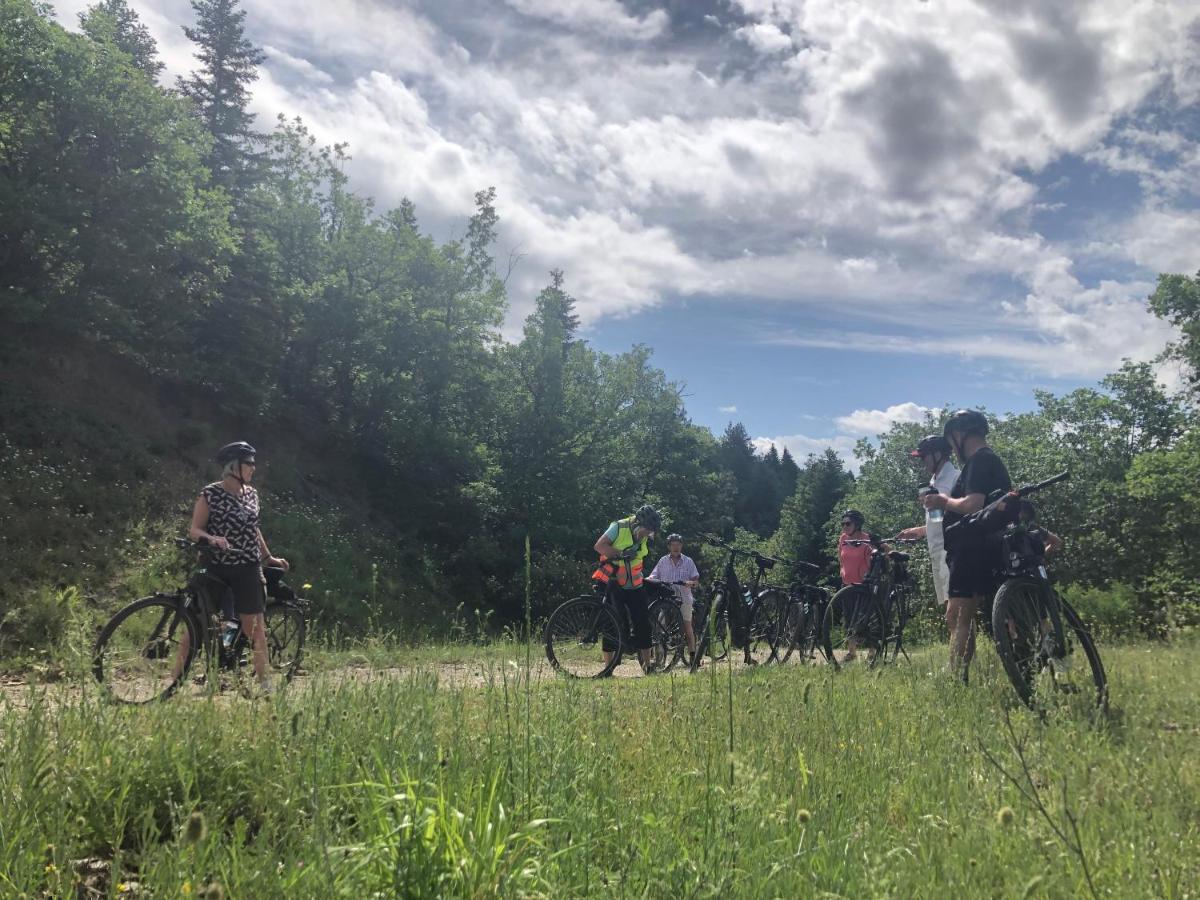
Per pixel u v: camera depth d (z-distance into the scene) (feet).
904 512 132.36
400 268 111.96
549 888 7.04
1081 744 12.09
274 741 10.67
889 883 7.27
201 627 18.92
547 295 126.41
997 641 15.88
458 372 114.01
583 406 126.00
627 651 29.63
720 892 7.02
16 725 10.66
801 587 33.76
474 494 108.47
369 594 75.46
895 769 11.44
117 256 77.10
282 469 90.99
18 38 77.25
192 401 88.17
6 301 70.33
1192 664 19.99
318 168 116.88
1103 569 85.35
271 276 103.40
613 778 10.61
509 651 21.65
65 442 67.67
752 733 13.12
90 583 54.39
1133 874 7.46
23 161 74.74
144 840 8.14
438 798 8.14
